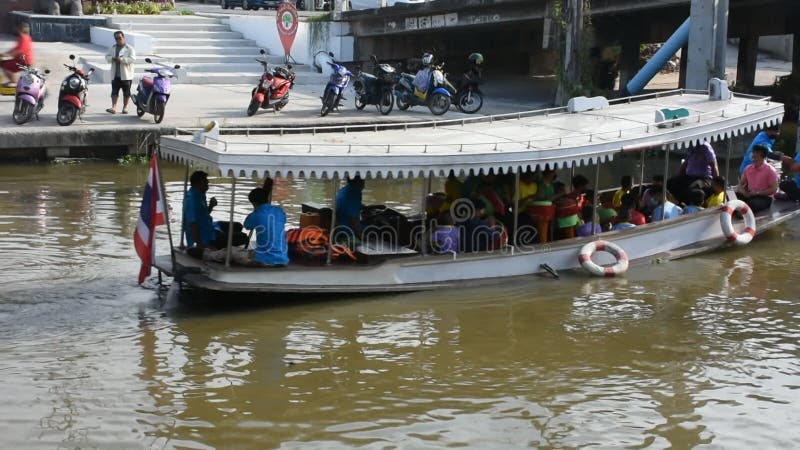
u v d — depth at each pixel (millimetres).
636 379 7852
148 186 9250
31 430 6699
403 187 15492
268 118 18531
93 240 11422
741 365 8180
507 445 6688
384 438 6750
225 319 9000
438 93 20000
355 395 7434
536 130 10945
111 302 9336
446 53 27844
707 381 7844
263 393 7426
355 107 20906
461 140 10211
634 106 12547
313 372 7848
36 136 16281
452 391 7551
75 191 14195
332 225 9359
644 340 8703
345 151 9234
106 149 17000
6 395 7219
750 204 12703
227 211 13047
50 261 10523
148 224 9266
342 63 26672
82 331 8562
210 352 8195
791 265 11242
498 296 9820
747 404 7426
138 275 10117
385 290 9656
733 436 6902
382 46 26984
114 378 7605
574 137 10539
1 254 10711
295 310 9289
